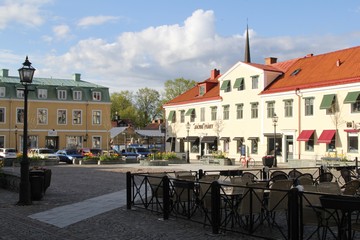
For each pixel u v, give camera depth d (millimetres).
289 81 46219
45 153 48406
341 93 39656
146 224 11727
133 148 57094
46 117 65938
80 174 29547
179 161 44844
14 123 63750
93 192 18922
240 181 12039
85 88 68688
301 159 39562
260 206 10445
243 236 10203
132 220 12297
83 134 67812
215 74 63281
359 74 38688
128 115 99625
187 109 61156
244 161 42531
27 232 10883
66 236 10438
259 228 10930
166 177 12383
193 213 12320
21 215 13289
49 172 18625
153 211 13398
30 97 64812
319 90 41594
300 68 47750
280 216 12797
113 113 101625
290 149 44656
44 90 66000
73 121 67438
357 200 7902
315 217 9078
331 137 39750
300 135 42844
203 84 59688
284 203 10570
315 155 41531
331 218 8945
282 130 45375
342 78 39594
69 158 46406
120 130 72188
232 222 10883
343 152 39156
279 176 14000
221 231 10656
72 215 13211
